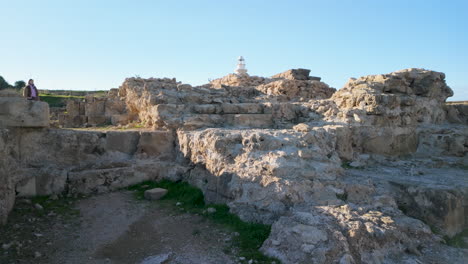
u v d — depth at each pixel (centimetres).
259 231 623
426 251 584
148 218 745
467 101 1391
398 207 717
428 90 1215
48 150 935
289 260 521
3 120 861
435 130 1161
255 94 1714
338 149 974
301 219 585
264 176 712
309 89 1680
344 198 696
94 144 1005
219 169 819
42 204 816
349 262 504
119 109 1681
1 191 658
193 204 836
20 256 547
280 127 1200
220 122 1175
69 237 638
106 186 955
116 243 618
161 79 1634
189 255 566
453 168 962
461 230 680
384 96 1077
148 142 1068
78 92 3384
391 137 1083
